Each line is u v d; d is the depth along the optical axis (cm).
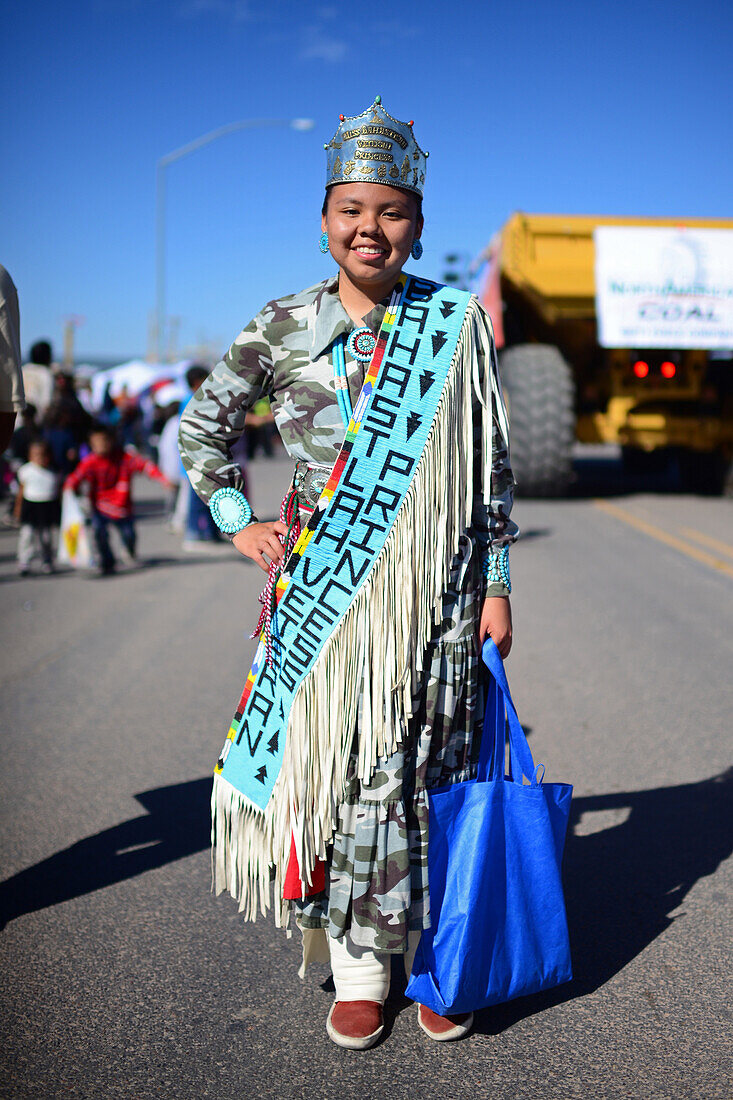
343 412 212
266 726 219
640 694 477
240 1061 218
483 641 223
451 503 213
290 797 213
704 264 1070
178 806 353
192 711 462
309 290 219
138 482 1958
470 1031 228
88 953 261
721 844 319
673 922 273
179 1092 207
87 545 845
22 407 255
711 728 427
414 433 210
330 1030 223
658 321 1076
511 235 1073
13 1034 228
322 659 212
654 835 326
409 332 212
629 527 1049
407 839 210
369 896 212
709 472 1331
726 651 558
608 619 636
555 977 225
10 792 367
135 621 668
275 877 224
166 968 254
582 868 304
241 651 576
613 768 382
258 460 2402
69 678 524
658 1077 211
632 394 1206
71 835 330
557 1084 209
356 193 202
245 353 219
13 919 278
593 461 2144
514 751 223
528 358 1159
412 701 212
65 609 715
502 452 221
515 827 219
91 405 2436
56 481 879
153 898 290
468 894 212
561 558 861
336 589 212
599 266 1066
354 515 210
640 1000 239
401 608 210
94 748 413
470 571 220
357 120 201
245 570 879
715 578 778
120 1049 222
